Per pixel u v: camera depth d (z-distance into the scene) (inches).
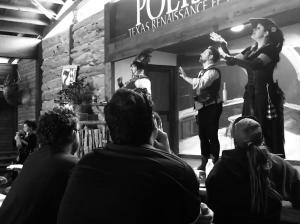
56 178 69.0
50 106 288.0
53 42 285.3
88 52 239.3
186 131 200.7
